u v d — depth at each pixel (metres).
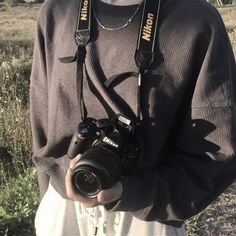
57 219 2.16
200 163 1.85
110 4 1.86
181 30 1.78
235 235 4.86
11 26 39.00
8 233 4.56
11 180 6.13
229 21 39.56
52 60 2.02
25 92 10.55
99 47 1.84
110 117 1.85
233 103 1.83
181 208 1.86
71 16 1.93
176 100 1.82
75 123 1.93
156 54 1.78
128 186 1.75
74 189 1.68
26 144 7.67
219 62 1.82
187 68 1.79
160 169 1.89
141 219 1.88
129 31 1.80
